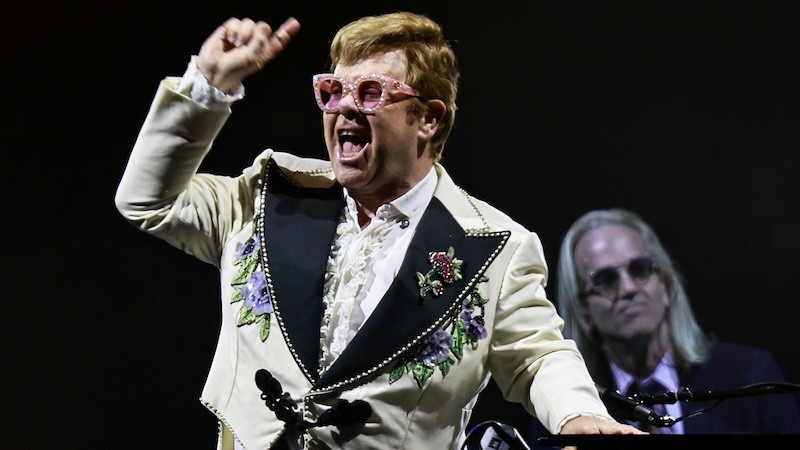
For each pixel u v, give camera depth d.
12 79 17.27
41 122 17.30
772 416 14.97
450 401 7.27
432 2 17.02
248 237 7.70
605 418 6.97
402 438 7.07
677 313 15.87
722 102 16.58
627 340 15.72
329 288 7.38
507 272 7.54
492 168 16.89
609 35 16.88
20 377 17.11
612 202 16.61
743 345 15.73
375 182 7.55
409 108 7.55
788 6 16.48
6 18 17.23
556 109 16.88
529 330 7.50
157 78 17.17
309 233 7.52
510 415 15.80
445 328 7.29
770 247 16.16
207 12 17.08
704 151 16.53
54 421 17.00
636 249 16.09
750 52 16.56
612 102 16.81
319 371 7.16
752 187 16.38
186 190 7.66
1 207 17.28
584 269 16.12
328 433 7.00
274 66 16.89
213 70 7.09
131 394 17.05
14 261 17.30
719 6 16.66
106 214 17.27
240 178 7.97
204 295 17.14
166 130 7.24
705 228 16.36
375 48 7.60
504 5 17.03
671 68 16.72
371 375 7.07
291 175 7.91
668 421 7.68
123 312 17.17
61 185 17.30
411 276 7.30
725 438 5.73
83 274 17.23
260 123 16.88
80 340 17.16
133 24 17.16
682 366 15.53
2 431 16.97
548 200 16.75
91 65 17.23
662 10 16.77
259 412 7.14
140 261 17.20
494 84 17.00
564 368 7.39
